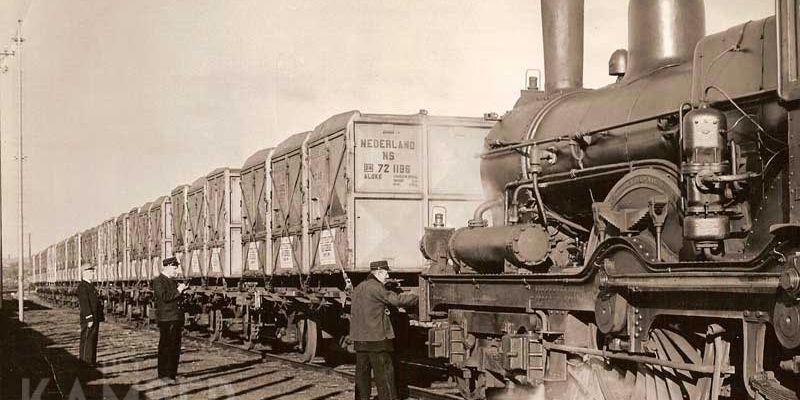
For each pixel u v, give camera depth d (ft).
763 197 23.09
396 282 44.93
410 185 47.03
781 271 20.61
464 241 35.29
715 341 23.35
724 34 25.23
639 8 30.25
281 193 59.41
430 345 36.55
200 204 83.15
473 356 35.42
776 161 22.74
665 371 26.02
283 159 58.95
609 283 26.76
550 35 36.65
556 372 30.40
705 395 24.26
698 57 25.73
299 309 57.57
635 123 27.07
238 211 74.64
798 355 20.66
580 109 31.73
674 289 24.02
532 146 33.19
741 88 23.85
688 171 23.39
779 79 21.25
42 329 98.12
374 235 46.32
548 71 36.86
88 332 55.21
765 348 22.93
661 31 29.53
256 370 52.65
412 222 46.91
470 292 35.17
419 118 47.47
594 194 31.09
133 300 109.09
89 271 55.42
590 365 29.78
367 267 45.98
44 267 231.30
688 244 25.00
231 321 72.64
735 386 24.80
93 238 144.87
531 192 33.63
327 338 53.67
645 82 29.14
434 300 37.81
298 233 55.01
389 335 35.88
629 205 27.63
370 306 35.60
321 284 54.49
